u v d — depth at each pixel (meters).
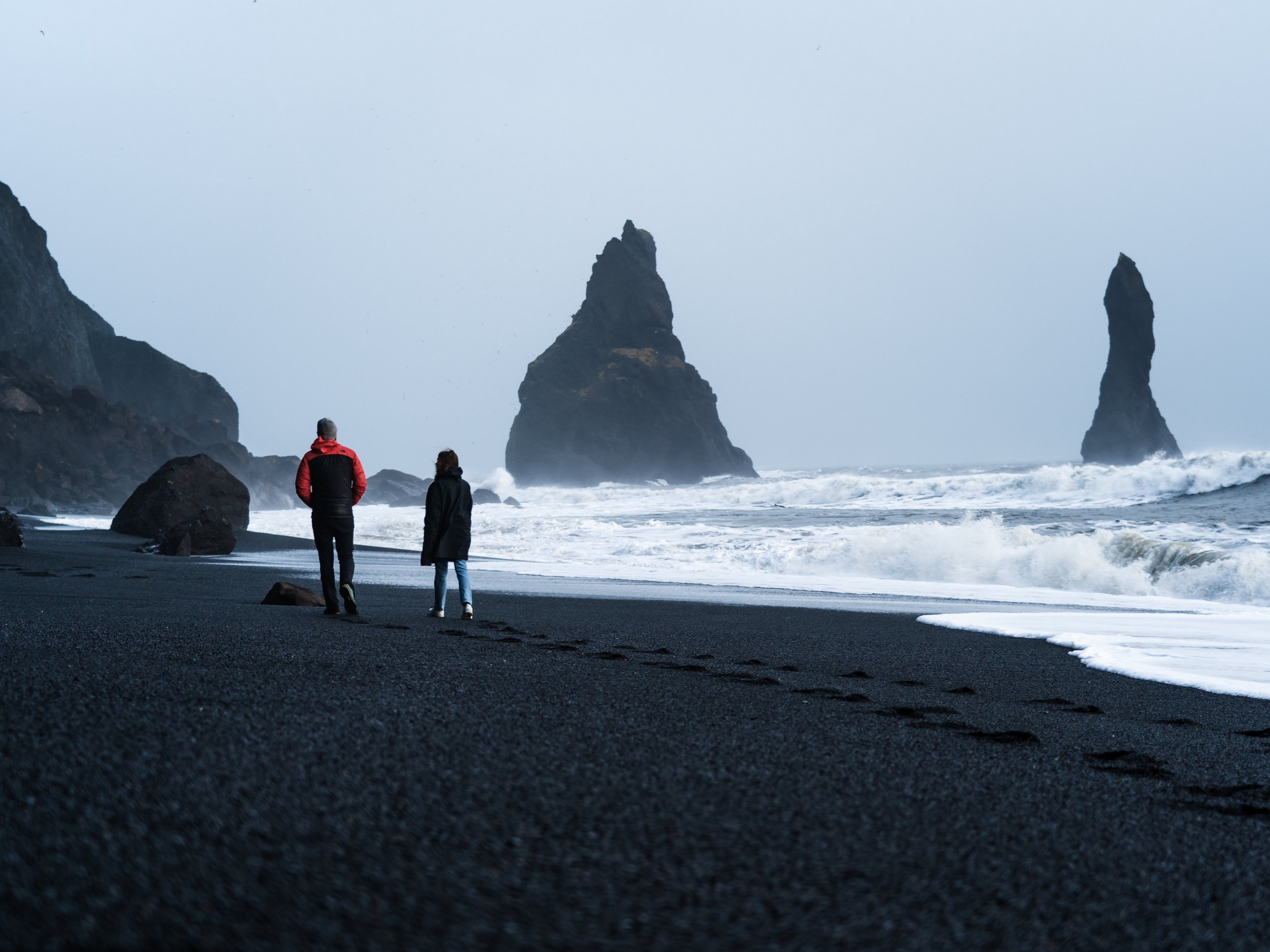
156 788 2.31
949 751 3.46
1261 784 3.27
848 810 2.55
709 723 3.68
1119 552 16.75
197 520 16.91
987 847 2.30
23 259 83.38
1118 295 156.12
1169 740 4.07
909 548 17.64
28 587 9.02
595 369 158.88
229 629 6.18
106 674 3.94
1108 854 2.31
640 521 34.91
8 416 61.50
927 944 1.70
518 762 2.83
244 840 2.00
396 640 6.12
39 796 2.18
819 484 45.00
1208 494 34.97
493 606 9.60
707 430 158.38
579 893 1.84
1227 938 1.82
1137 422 155.75
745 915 1.78
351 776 2.54
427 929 1.63
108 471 65.44
